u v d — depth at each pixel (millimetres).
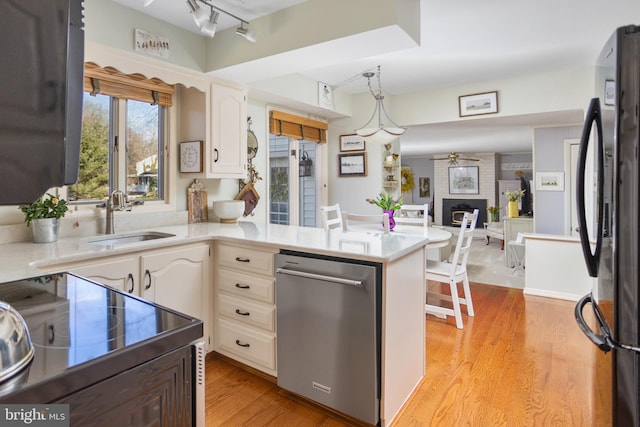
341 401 1852
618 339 1067
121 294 1058
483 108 4316
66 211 2279
